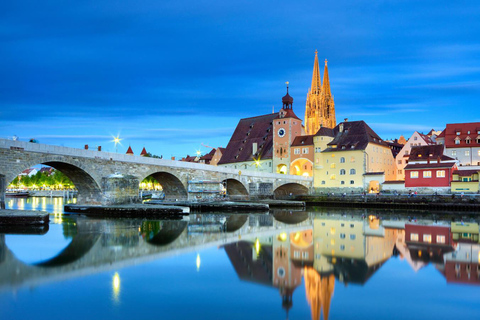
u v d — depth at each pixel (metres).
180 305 19.58
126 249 32.44
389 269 27.06
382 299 20.88
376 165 124.69
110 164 66.69
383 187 111.75
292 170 131.25
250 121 158.62
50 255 29.45
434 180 102.75
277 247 35.00
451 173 100.62
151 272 25.25
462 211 86.56
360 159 118.19
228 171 95.00
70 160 59.66
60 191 178.75
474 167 114.50
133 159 70.81
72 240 36.38
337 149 122.56
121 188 66.81
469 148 121.12
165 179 83.75
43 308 18.81
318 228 50.69
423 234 45.06
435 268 27.44
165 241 36.97
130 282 23.06
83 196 68.25
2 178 50.72
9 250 31.06
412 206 94.88
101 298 20.27
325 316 18.50
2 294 20.59
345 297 21.12
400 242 38.72
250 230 47.38
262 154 141.38
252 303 20.05
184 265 27.27
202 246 34.69
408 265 28.23
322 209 94.62
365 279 24.58
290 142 133.50
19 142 52.91
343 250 33.91
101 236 39.16
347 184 120.00
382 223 58.56
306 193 124.44
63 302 19.62
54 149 57.44
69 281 22.97
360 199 104.88
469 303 20.34
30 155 54.31
